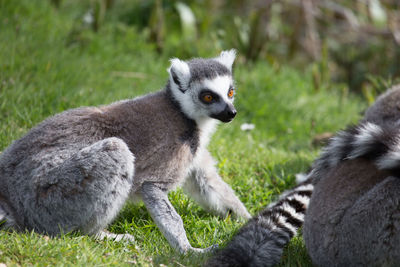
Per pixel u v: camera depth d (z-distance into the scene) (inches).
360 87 965.2
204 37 844.6
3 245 297.7
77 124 354.0
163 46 791.7
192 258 323.0
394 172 289.0
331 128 686.5
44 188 332.2
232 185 461.4
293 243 362.3
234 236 338.6
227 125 605.3
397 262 283.0
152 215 354.3
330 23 1024.2
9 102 514.6
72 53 675.4
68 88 575.5
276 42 993.5
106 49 717.9
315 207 314.8
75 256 300.8
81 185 327.3
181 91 388.2
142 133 361.1
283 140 641.6
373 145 309.0
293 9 1030.4
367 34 1005.8
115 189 333.7
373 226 283.1
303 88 773.3
